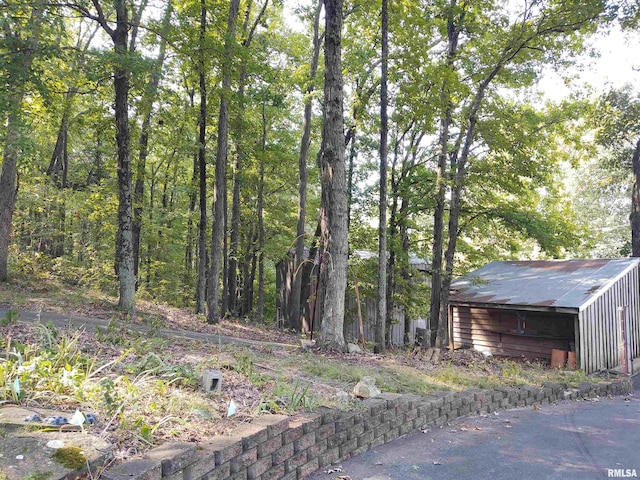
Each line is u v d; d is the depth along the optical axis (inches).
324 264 373.7
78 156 845.2
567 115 587.5
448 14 494.3
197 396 175.6
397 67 471.5
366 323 790.5
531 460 198.7
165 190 846.5
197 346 293.1
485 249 811.4
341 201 373.4
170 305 676.7
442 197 563.2
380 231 445.1
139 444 126.1
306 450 169.2
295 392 199.2
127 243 466.0
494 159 535.2
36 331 230.2
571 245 687.7
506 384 335.3
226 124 553.3
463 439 225.6
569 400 365.4
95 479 105.3
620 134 789.9
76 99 592.1
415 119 510.9
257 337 497.4
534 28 489.4
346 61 602.9
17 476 96.7
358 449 196.7
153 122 703.1
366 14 593.9
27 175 642.8
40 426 121.0
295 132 826.8
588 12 436.8
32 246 691.4
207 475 127.9
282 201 870.4
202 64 494.3
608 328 517.0
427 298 781.9
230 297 843.4
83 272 606.2
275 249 813.2
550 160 626.2
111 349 229.8
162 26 465.4
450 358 442.6
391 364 335.9
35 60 410.0
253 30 631.8
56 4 407.2
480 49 506.3
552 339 523.5
